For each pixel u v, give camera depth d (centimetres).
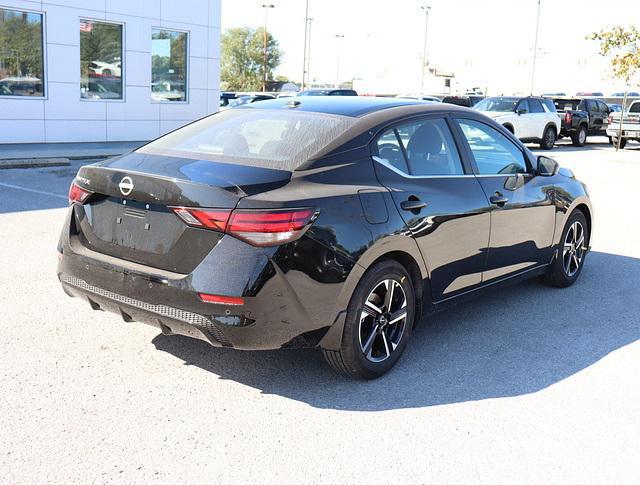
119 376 415
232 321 358
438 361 460
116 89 1922
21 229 793
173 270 373
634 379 440
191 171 383
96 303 414
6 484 300
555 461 338
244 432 355
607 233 911
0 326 486
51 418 360
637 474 328
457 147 494
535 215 562
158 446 338
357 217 393
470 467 329
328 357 410
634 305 598
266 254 358
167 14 1986
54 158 1460
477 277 503
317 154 403
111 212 404
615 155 2380
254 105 499
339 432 359
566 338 512
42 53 1739
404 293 432
